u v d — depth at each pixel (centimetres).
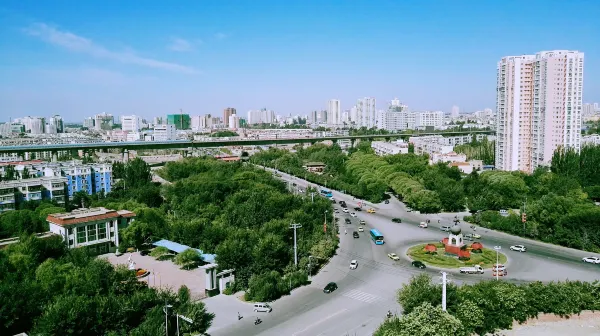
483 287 12875
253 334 12162
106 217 19512
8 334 11150
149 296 12169
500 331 12019
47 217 19725
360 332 12188
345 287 15438
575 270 16662
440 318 10512
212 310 13700
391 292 14925
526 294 12600
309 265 16488
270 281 14725
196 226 19225
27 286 12194
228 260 15350
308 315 13300
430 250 18762
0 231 19712
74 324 10719
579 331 12006
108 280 13325
